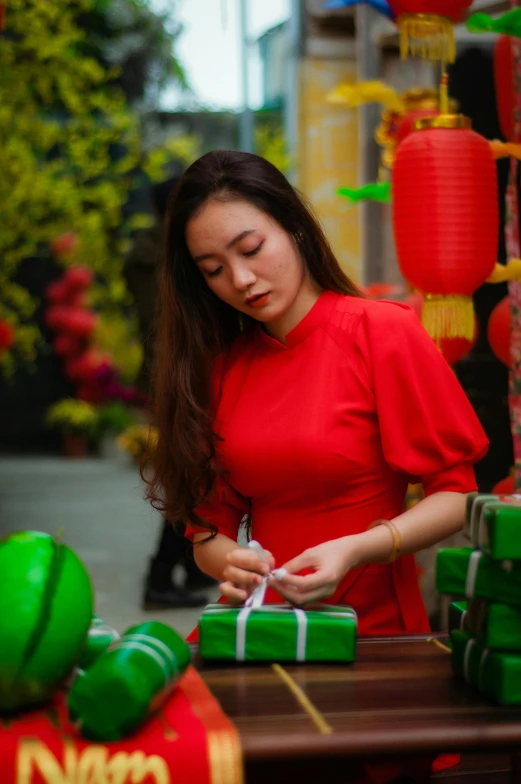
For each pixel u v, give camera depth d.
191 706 1.34
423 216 2.43
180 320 2.01
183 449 1.94
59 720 1.29
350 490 1.90
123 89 11.80
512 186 2.57
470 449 1.86
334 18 5.43
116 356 12.80
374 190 3.13
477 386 4.25
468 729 1.27
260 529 1.97
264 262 1.80
